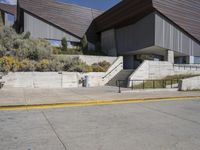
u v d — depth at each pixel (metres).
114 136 6.09
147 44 30.05
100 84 24.36
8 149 5.00
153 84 20.42
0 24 28.45
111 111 9.73
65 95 14.13
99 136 6.07
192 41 33.41
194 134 6.41
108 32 39.25
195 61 33.94
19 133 6.23
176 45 31.22
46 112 9.29
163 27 29.75
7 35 24.41
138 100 13.19
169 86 21.12
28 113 9.04
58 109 10.06
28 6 34.94
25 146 5.21
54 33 37.09
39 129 6.65
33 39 26.52
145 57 37.50
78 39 39.62
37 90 16.89
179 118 8.53
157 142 5.65
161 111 9.95
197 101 13.62
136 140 5.79
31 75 19.20
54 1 37.66
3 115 8.61
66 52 32.38
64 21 38.25
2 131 6.40
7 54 21.16
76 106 10.98
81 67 22.77
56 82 20.28
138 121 7.91
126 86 21.62
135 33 32.94
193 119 8.38
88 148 5.15
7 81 18.27
